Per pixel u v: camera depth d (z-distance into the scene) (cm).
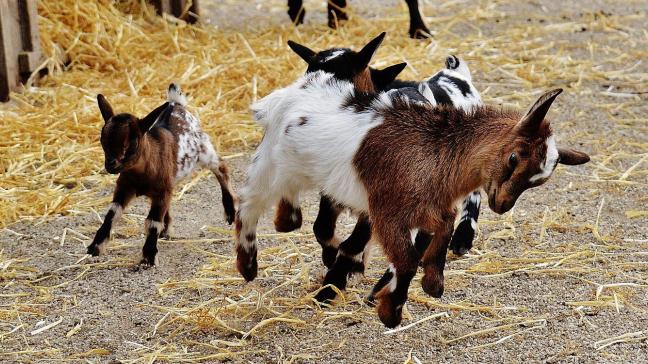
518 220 972
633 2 1791
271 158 773
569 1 1798
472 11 1698
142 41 1451
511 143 668
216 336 752
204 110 1233
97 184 1074
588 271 853
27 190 1038
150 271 868
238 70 1346
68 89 1289
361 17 1678
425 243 733
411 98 804
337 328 759
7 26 1257
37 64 1313
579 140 1192
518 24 1652
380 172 707
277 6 1764
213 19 1666
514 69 1434
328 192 741
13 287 843
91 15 1438
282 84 1328
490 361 707
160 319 776
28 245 927
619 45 1548
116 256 902
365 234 783
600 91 1359
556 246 911
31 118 1194
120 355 722
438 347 729
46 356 724
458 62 954
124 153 846
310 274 858
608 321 764
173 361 713
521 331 750
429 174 697
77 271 870
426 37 1545
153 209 885
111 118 857
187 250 916
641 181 1078
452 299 805
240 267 820
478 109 704
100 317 784
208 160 964
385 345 732
